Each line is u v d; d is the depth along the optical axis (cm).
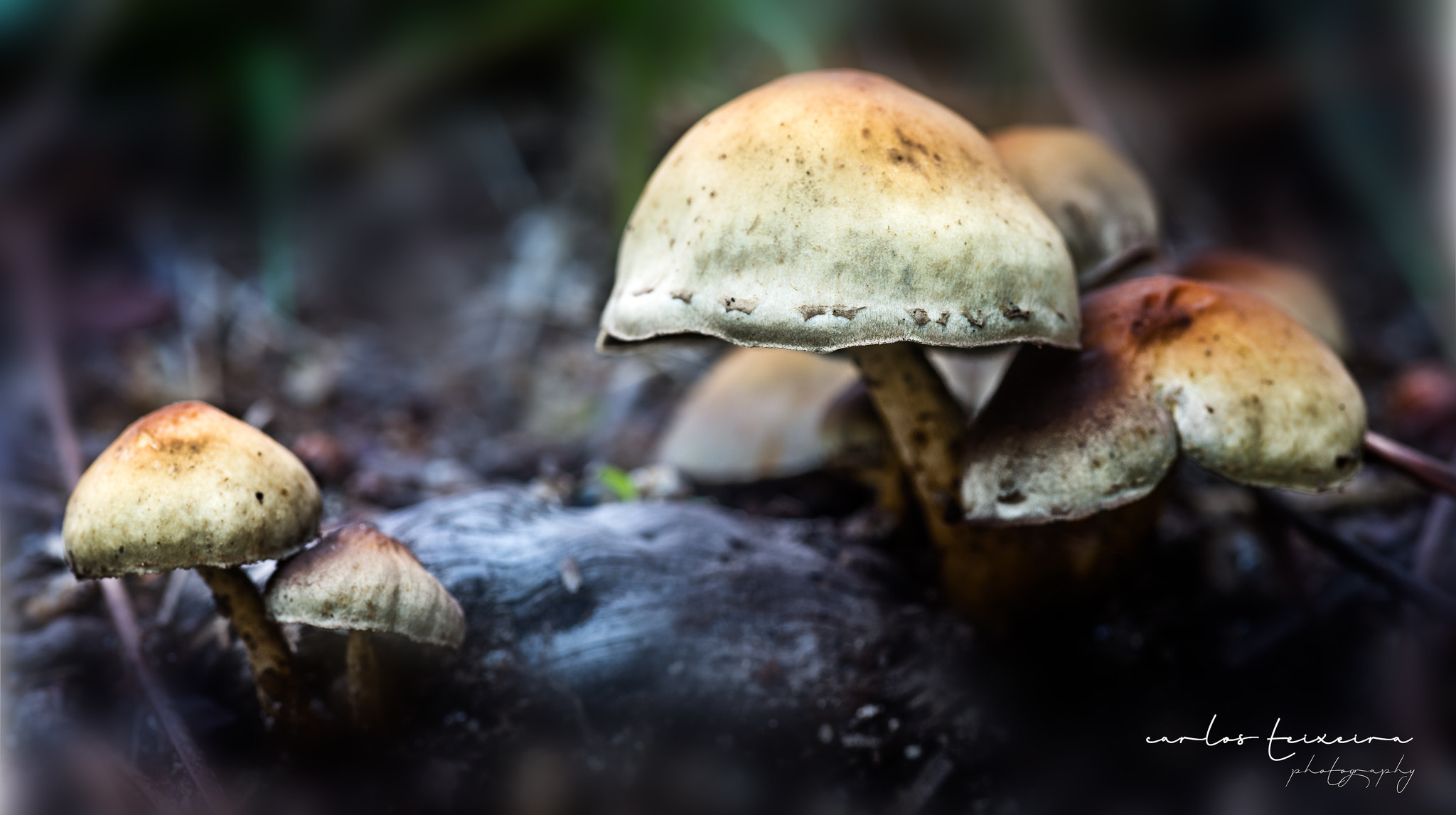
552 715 26
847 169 24
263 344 44
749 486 32
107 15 49
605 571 26
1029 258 24
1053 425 25
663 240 25
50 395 32
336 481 31
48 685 26
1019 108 50
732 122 25
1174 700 27
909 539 28
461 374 45
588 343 47
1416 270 47
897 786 26
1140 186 28
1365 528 31
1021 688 26
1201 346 25
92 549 23
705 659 26
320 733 25
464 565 26
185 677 26
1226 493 32
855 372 31
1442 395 35
